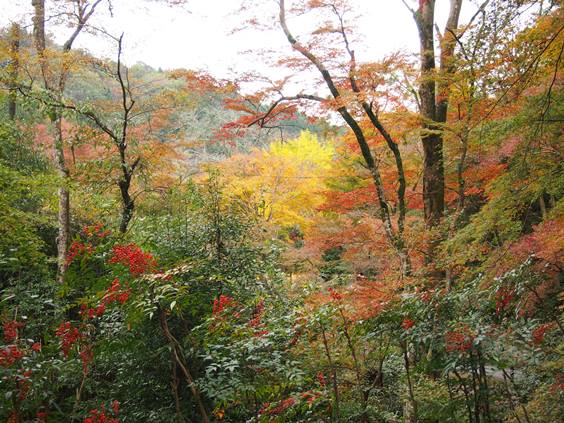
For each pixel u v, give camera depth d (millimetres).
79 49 9109
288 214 16188
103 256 4797
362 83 9320
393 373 6043
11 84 8945
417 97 9672
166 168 10742
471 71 7082
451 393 4855
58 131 9422
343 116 9719
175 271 4301
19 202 8492
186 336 4910
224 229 6707
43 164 11555
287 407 4496
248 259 6621
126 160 9523
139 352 5379
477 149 8891
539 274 4930
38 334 4816
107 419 3908
